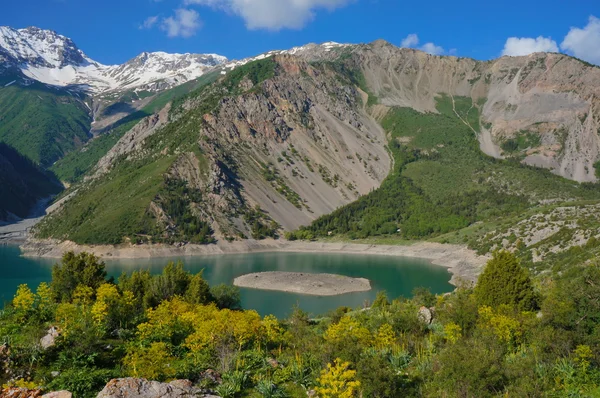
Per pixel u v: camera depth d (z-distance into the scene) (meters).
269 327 39.22
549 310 33.41
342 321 39.81
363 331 37.09
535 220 148.25
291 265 160.75
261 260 174.00
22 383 24.00
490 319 37.59
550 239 121.19
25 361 27.89
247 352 34.44
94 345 31.20
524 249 127.25
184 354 33.09
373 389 25.75
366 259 177.62
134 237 186.38
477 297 47.91
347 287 118.62
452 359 26.39
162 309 39.25
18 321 36.78
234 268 152.50
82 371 26.62
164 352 29.08
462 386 25.11
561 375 27.28
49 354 29.03
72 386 25.03
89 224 197.88
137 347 32.41
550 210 154.00
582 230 115.75
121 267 152.38
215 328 34.03
